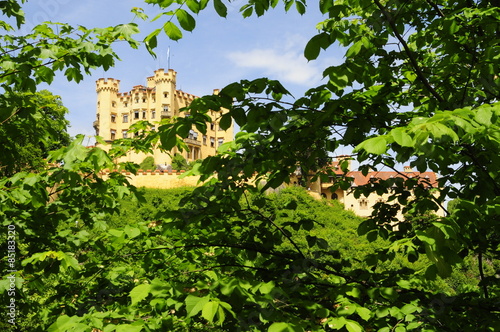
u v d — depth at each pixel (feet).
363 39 10.20
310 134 10.83
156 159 219.61
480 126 7.93
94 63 14.37
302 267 10.76
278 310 8.46
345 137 10.09
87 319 9.02
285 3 10.25
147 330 8.38
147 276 12.85
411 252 11.07
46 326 12.12
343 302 9.10
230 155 11.21
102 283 12.69
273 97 10.13
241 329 8.46
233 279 8.40
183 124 8.57
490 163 10.36
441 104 11.43
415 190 14.11
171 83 244.83
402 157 9.12
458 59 12.02
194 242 12.46
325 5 9.46
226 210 11.64
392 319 9.89
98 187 14.42
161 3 8.43
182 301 8.73
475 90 12.76
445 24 11.07
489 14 10.79
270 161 11.18
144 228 10.99
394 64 13.08
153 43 8.88
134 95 248.11
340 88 8.94
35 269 14.42
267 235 12.80
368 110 10.66
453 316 10.48
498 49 9.90
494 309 10.89
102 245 13.19
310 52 8.77
